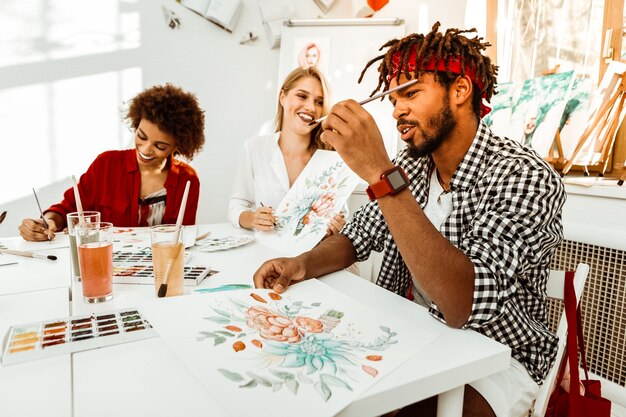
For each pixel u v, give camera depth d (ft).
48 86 6.88
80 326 1.91
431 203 3.12
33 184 6.99
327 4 7.77
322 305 2.23
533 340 2.53
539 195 2.38
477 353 1.84
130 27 7.16
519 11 6.00
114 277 2.68
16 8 6.57
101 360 1.65
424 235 2.12
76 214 2.67
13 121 6.77
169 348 1.73
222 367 1.55
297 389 1.45
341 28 7.35
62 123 7.02
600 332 4.44
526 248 2.28
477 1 6.72
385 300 2.51
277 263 2.68
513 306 2.53
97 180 4.88
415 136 2.78
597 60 5.08
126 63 7.22
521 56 5.97
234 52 7.75
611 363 4.36
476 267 2.12
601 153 4.73
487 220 2.32
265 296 2.30
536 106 5.31
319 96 5.24
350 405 1.41
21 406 1.34
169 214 5.05
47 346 1.71
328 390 1.45
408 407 2.57
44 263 3.04
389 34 7.20
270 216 4.04
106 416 1.31
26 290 2.47
